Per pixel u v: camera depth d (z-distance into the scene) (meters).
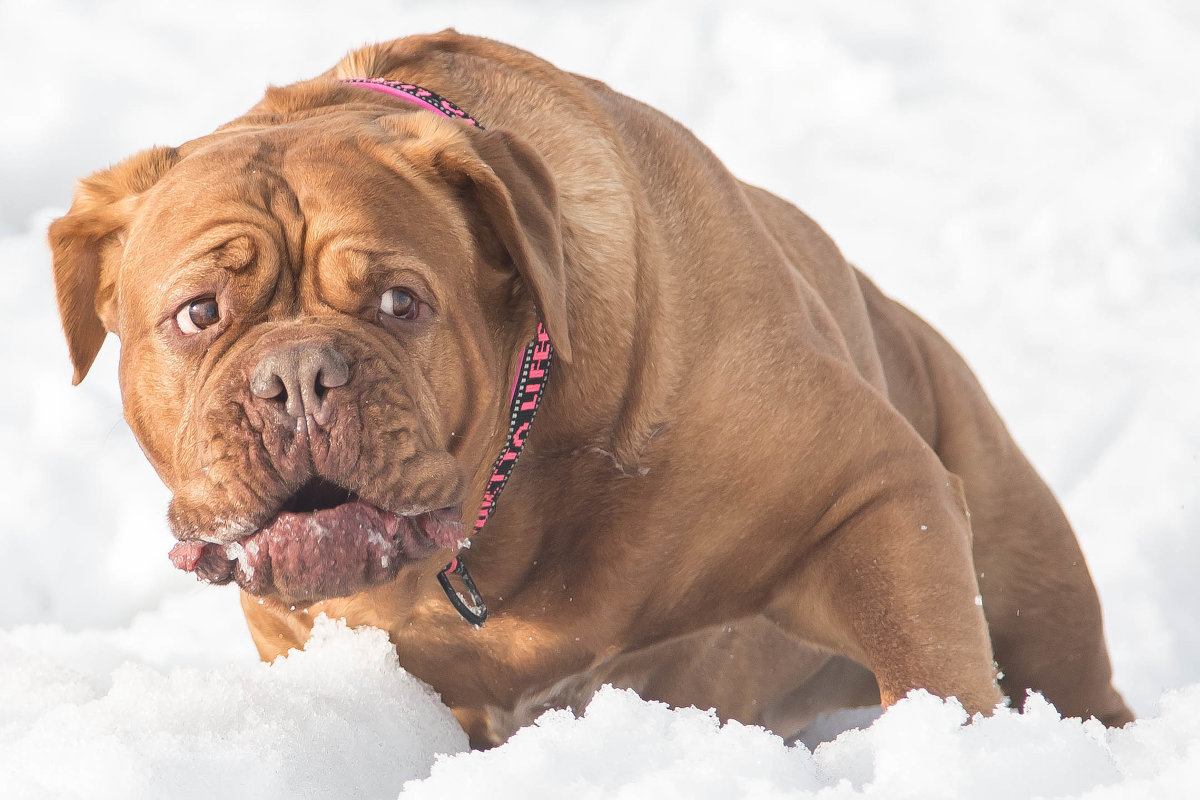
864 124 23.52
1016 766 4.96
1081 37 26.11
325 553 5.41
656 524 6.47
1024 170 22.25
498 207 5.88
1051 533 8.91
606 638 6.74
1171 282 19.22
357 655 6.59
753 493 6.54
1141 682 11.23
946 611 6.46
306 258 5.64
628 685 7.29
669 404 6.44
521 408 6.22
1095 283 19.23
